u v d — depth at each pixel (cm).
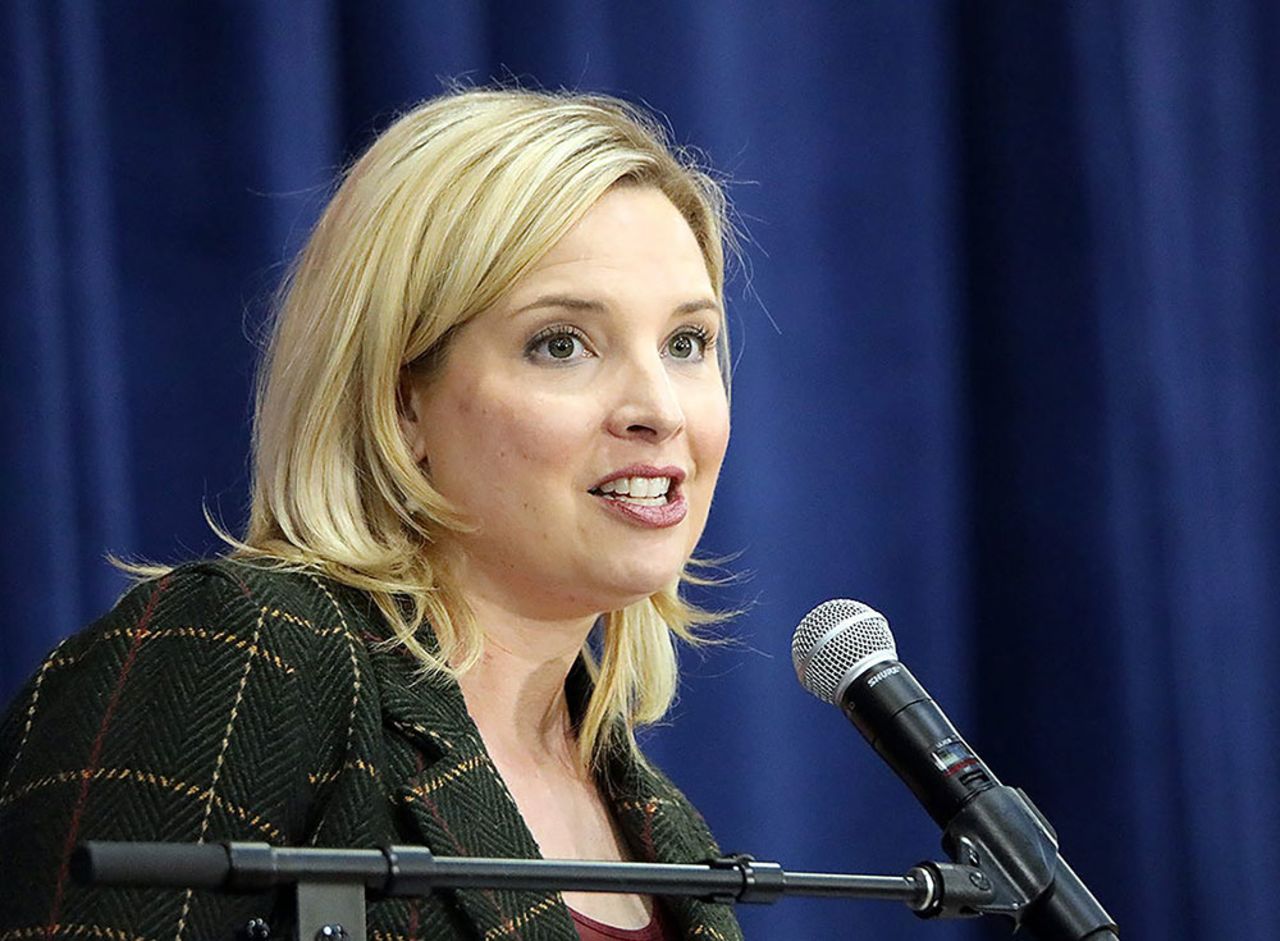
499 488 624
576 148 639
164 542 1009
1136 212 1236
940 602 1189
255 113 1031
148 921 510
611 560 625
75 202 984
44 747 541
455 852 569
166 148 1021
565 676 676
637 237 637
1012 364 1228
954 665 1193
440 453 635
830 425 1175
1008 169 1234
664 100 1145
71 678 564
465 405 628
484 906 568
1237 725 1226
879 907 1156
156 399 1013
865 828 1155
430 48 1086
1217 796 1219
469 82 1096
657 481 632
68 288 980
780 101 1180
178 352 1019
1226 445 1244
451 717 607
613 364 630
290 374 645
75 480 972
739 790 1130
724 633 1138
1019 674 1217
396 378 633
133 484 1005
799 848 1141
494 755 653
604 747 704
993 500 1226
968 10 1244
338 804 558
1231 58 1274
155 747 530
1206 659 1226
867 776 1157
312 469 633
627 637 716
